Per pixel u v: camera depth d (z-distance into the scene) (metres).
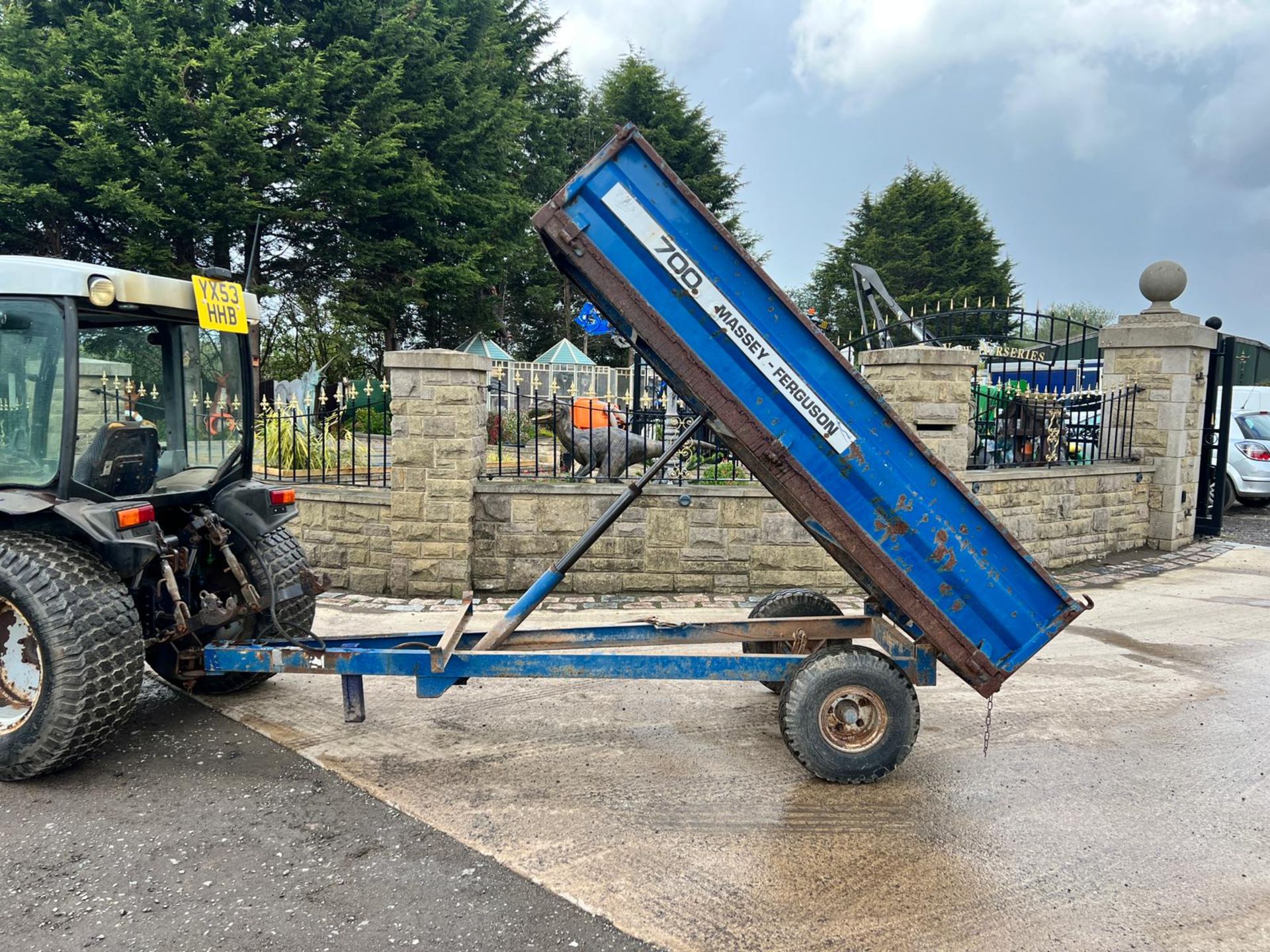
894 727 3.60
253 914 2.67
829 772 3.61
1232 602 7.38
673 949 2.52
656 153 3.47
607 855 3.06
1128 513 9.75
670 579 7.36
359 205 21.62
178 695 4.78
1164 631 6.43
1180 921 2.70
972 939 2.59
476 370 7.09
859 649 3.70
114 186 17.75
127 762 3.84
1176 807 3.52
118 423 4.09
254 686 4.88
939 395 7.13
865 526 3.55
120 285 3.87
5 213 19.08
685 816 3.39
